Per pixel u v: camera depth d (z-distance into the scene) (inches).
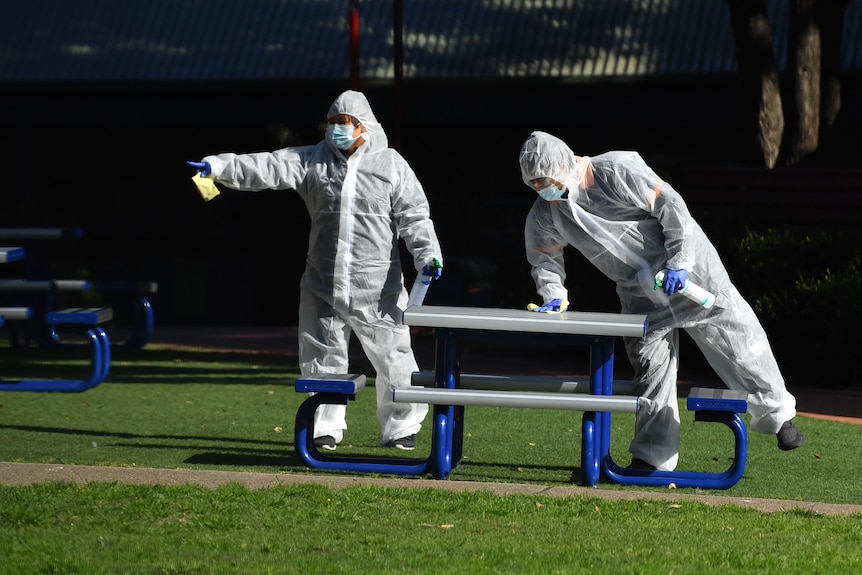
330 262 998.4
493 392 884.6
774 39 2362.2
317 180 994.7
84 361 1679.4
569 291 1738.4
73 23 2783.0
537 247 957.8
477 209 2171.5
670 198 889.5
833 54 1973.4
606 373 896.9
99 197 2901.1
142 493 812.6
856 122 2373.3
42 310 1533.0
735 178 1749.5
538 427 1163.3
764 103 1843.0
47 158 2923.2
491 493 837.8
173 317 2583.7
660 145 2605.8
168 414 1235.2
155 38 2733.8
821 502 852.0
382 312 1004.6
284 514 770.2
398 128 2113.7
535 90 2514.8
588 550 698.8
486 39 2573.8
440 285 2014.0
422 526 749.9
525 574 644.7
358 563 665.0
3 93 2696.9
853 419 1255.5
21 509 762.2
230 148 2869.1
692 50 2434.8
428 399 887.7
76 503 788.0
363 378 941.8
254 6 2760.8
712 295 910.4
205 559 671.1
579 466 992.2
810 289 1518.2
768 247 1568.7
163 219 2871.6
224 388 1429.6
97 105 2711.6
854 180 1608.0
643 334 862.5
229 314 2588.6
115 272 2591.0
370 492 829.2
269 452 1034.1
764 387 932.6
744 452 893.8
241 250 2783.0
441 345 925.2
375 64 2571.4
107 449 1038.4
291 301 2630.4
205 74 2630.4
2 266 2527.1
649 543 717.3
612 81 2433.6
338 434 1035.3
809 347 1536.7
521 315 893.2
